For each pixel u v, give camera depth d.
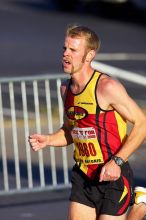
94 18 47.31
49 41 39.88
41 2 51.88
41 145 10.59
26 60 34.94
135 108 9.80
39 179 17.47
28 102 26.27
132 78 30.67
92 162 10.04
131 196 10.13
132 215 10.49
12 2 52.56
